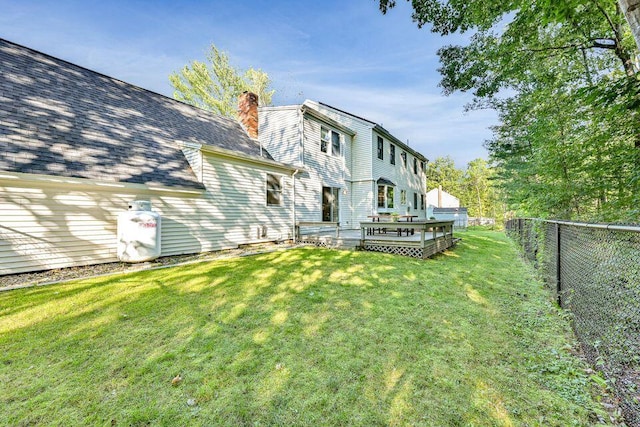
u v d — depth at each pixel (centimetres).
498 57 714
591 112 593
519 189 1152
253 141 1140
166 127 848
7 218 485
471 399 197
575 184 642
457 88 818
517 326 314
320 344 272
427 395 201
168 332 295
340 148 1373
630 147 506
